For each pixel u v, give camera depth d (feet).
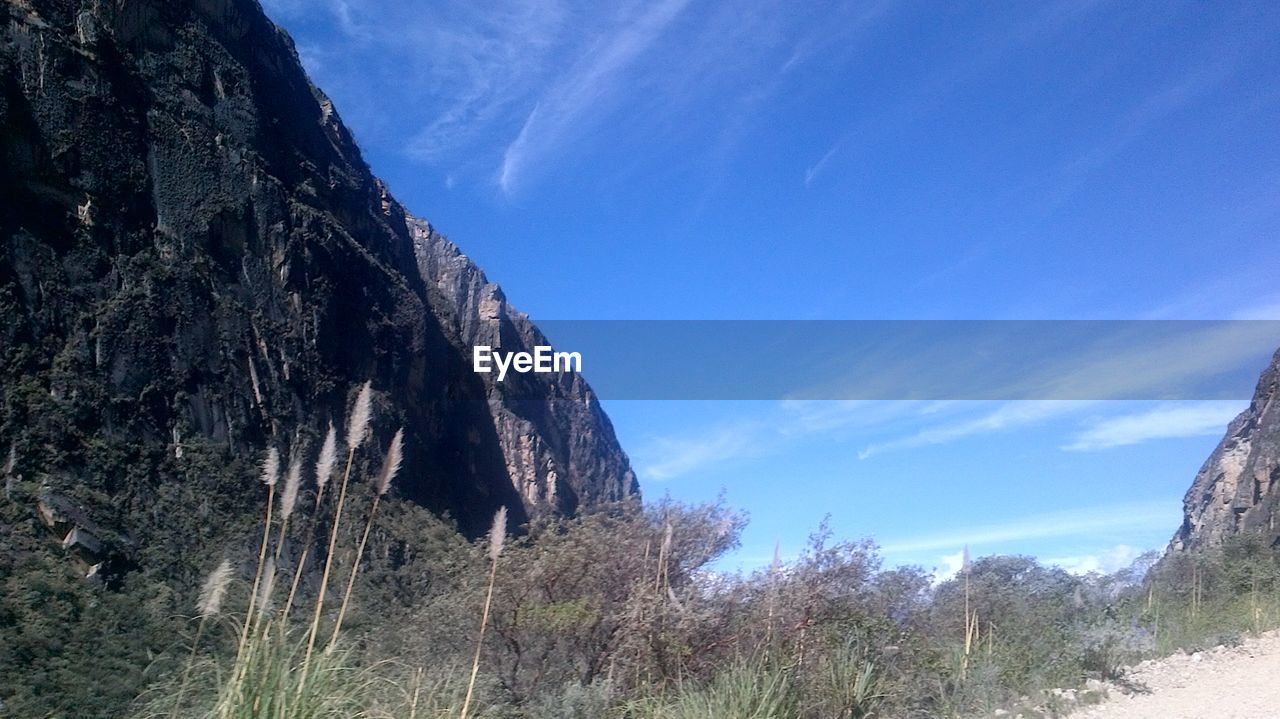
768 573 34.35
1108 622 51.01
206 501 65.10
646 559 34.88
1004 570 57.77
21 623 36.60
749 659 30.55
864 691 31.96
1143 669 47.98
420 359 129.39
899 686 34.42
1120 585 69.77
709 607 33.40
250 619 21.08
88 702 30.30
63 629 37.09
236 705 19.43
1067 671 43.68
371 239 138.51
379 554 54.13
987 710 36.35
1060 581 58.49
